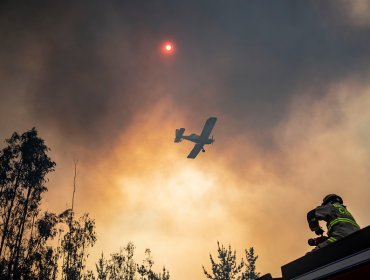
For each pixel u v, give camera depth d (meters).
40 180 34.78
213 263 31.02
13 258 30.25
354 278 2.32
